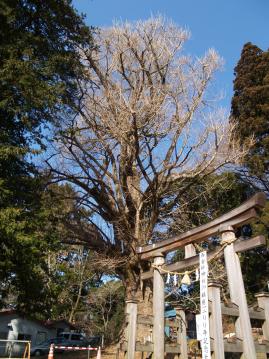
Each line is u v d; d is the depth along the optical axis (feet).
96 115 58.54
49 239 39.96
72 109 51.16
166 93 58.90
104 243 61.31
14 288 39.86
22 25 45.96
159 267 34.81
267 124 74.02
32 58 41.52
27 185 40.81
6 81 38.75
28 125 39.81
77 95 54.49
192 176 60.39
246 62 86.17
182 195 66.03
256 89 77.20
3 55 41.06
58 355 60.39
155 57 61.82
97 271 66.23
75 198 61.05
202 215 70.90
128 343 31.22
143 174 56.80
